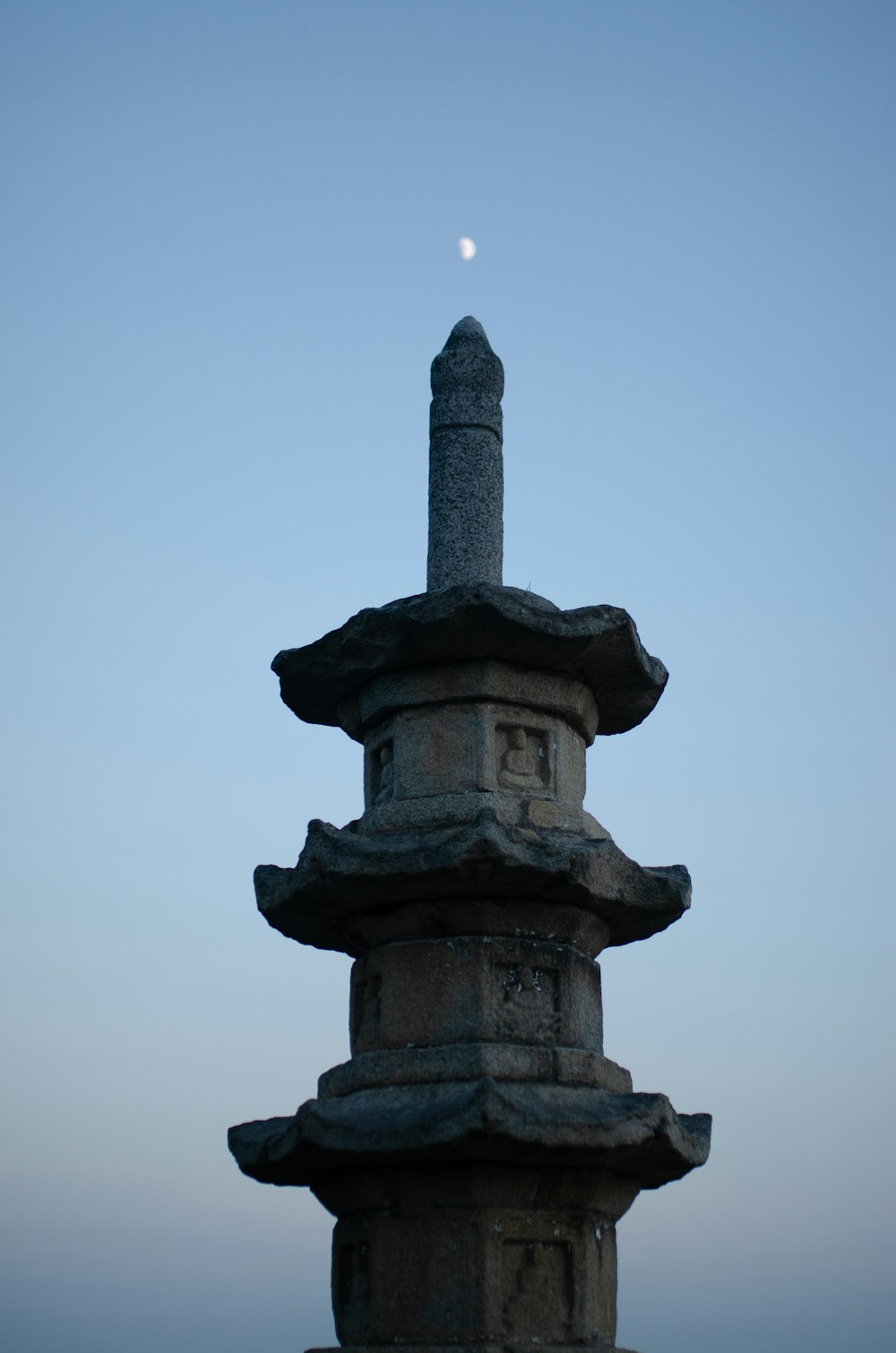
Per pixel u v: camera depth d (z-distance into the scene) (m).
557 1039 23.92
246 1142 24.25
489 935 24.17
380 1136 22.27
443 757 24.97
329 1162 23.27
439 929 24.23
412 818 24.64
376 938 24.92
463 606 24.05
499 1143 21.91
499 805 24.44
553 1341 22.44
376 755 26.22
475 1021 23.59
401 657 25.09
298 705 27.06
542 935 24.38
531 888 23.88
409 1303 22.56
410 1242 22.81
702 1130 24.28
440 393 27.55
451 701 25.12
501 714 25.11
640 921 25.34
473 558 26.52
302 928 26.03
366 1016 24.84
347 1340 23.38
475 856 23.14
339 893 24.41
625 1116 22.48
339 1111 23.19
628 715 27.22
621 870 24.52
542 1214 23.00
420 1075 23.45
